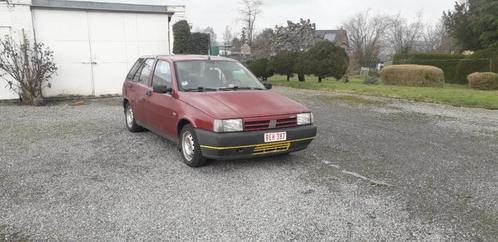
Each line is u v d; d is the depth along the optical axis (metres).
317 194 4.47
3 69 12.30
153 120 6.59
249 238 3.46
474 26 27.25
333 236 3.51
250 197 4.37
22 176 5.11
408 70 19.02
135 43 14.55
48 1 12.85
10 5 12.25
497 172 5.34
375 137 7.50
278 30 30.44
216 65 6.62
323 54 18.62
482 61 23.23
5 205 4.17
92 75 13.98
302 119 5.49
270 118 5.20
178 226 3.68
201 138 5.08
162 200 4.29
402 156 6.13
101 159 5.90
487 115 10.19
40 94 12.75
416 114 10.33
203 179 4.96
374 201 4.29
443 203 4.25
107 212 3.98
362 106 11.84
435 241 3.44
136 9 14.23
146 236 3.49
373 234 3.56
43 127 8.42
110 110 10.95
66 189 4.63
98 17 13.74
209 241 3.41
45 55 12.77
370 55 43.25
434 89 16.02
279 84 19.17
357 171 5.34
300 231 3.60
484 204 4.23
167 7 14.73
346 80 21.56
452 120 9.43
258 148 5.12
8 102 12.57
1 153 6.26
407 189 4.66
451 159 5.98
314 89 17.00
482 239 3.47
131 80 7.77
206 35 19.70
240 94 5.78
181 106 5.60
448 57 27.05
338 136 7.56
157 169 5.39
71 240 3.42
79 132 7.88
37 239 3.44
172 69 6.25
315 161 5.80
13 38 12.45
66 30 13.31
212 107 5.20
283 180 4.93
